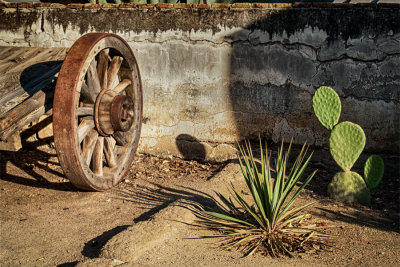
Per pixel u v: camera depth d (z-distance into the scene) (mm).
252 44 5230
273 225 3568
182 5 5363
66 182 4996
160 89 5668
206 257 3162
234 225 3648
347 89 5027
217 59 5387
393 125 4961
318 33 5004
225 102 5469
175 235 3475
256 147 5477
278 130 5344
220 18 5285
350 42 4926
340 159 4438
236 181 4836
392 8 4758
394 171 5055
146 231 3412
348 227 3791
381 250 3340
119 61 4715
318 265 3068
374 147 5066
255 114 5391
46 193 4633
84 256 3227
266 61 5227
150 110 5766
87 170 4180
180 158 5805
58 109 3842
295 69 5148
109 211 4117
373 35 4852
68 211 4125
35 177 5133
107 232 3635
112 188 4781
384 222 3918
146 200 4379
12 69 4875
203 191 4500
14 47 5633
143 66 5668
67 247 3379
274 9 5094
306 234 3615
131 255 3107
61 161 4004
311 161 5309
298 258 3188
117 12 5617
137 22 5570
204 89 5508
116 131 4496
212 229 3658
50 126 5844
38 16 5895
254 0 6219
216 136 5590
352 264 3100
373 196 4590
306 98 5168
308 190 4707
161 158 5836
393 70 4859
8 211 4102
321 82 5094
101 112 4281
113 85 4691
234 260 3121
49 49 5449
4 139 3652
